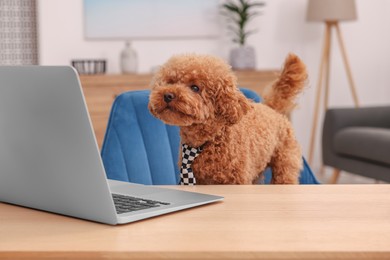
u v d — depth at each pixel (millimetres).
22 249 828
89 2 4727
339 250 811
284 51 5039
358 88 5238
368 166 3873
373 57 5230
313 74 5105
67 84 872
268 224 950
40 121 937
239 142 1455
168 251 813
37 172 998
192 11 4836
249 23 4973
